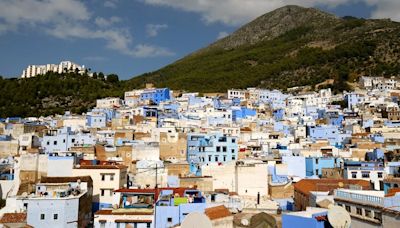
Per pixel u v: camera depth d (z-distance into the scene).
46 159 77.88
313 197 59.25
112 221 56.09
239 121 161.50
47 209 58.69
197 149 105.62
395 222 39.56
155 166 84.38
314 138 133.38
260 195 80.12
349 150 109.81
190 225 41.66
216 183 82.75
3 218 58.66
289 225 46.44
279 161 95.44
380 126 149.12
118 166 78.00
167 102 196.50
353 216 46.97
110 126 138.38
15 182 76.88
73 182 67.69
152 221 55.75
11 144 104.62
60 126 140.50
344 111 188.75
